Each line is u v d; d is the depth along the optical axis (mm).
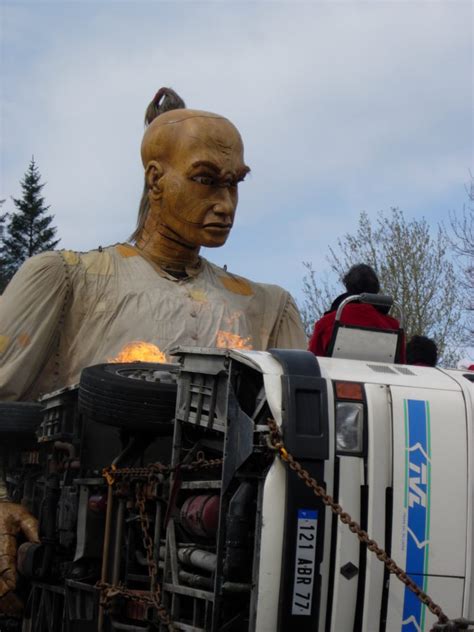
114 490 6582
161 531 6082
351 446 5336
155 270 9094
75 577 7082
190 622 5648
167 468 6016
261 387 5453
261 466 5316
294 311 9797
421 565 5293
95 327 8773
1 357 8555
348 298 6254
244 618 5332
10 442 8477
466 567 5355
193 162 8812
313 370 5340
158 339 8750
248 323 9344
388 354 6230
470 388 5613
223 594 5227
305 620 5086
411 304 30391
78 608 6996
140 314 8781
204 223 8906
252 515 5270
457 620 4832
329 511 5199
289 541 5070
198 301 9039
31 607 7883
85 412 6812
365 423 5367
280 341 9664
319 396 5258
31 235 56719
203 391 5844
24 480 8719
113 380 6590
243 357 5445
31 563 7531
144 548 6441
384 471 5336
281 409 5199
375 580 5219
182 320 8875
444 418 5480
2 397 8641
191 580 5609
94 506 6926
